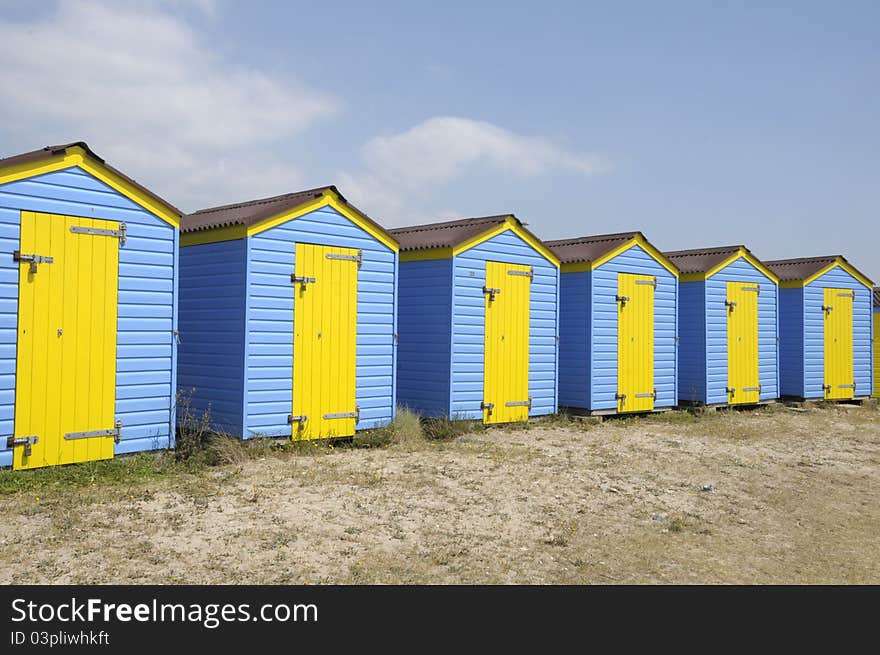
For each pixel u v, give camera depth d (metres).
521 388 15.70
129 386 10.26
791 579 7.52
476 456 12.23
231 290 11.77
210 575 6.77
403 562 7.39
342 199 12.68
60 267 9.57
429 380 14.88
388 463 11.40
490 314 15.14
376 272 13.25
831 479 11.98
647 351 17.91
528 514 9.23
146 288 10.45
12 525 7.59
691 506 10.09
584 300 16.84
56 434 9.52
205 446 11.24
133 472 9.80
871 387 22.70
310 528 8.12
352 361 12.88
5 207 9.12
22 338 9.23
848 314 22.22
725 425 16.95
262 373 11.68
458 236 14.98
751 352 20.06
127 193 10.23
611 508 9.75
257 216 11.73
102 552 7.07
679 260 20.42
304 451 11.74
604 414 16.95
